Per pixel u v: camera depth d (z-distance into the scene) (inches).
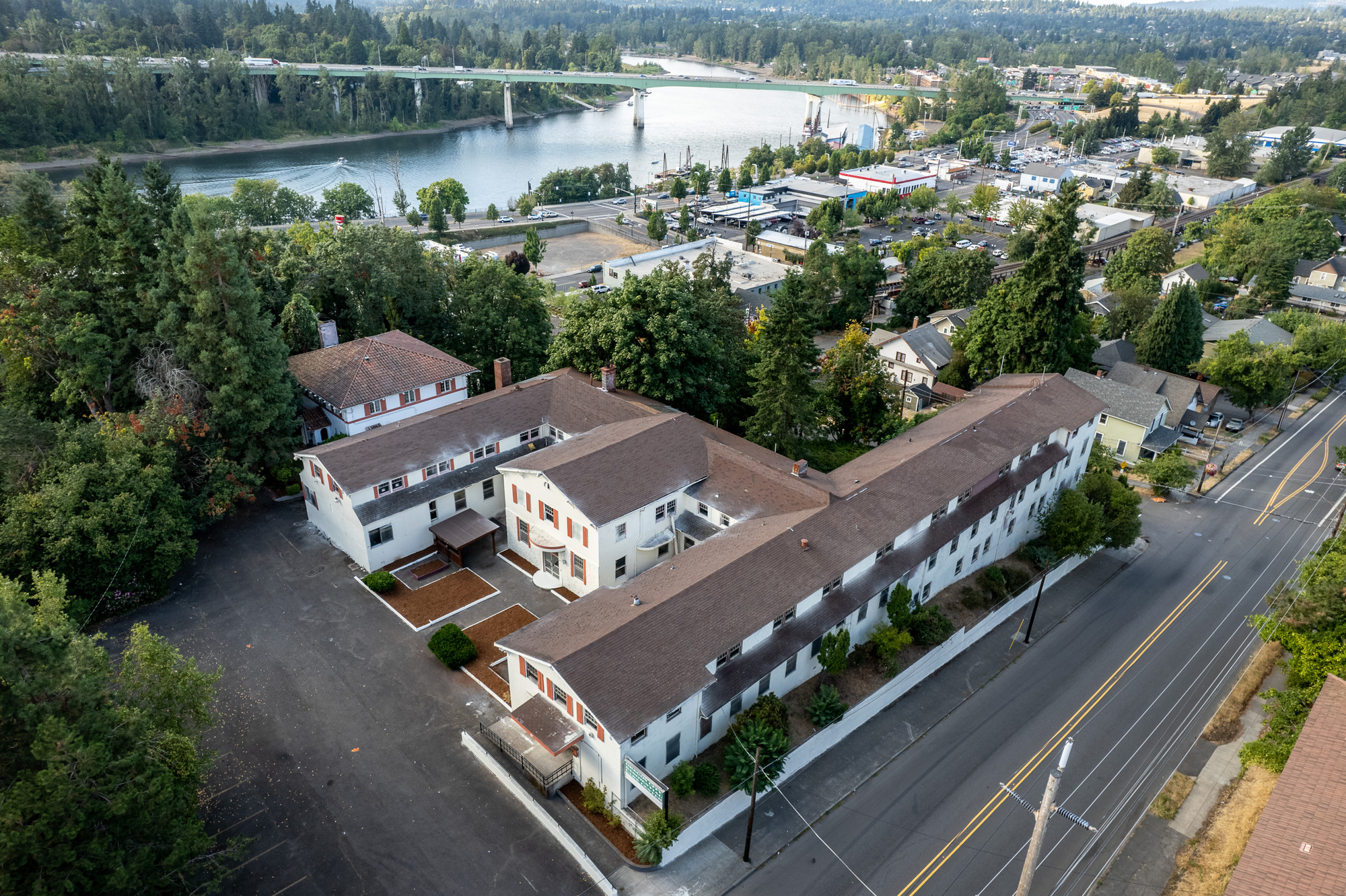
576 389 2456.9
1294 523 2618.1
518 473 2021.4
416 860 1337.4
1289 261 4832.7
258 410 2193.7
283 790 1448.1
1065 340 3078.2
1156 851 1450.5
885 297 5162.4
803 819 1472.7
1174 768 1633.9
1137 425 2970.0
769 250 6318.9
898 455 2139.5
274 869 1309.1
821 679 1755.7
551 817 1403.8
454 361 2630.4
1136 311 4040.4
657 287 2491.4
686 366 2516.0
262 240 3437.5
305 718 1596.9
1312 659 1553.9
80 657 1096.2
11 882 955.3
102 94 7751.0
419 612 1907.0
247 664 1721.2
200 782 1291.8
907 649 1871.3
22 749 1016.9
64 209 2568.9
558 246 6407.5
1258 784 1578.5
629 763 1331.2
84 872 1018.1
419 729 1589.6
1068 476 2501.2
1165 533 2536.9
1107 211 7086.6
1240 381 3289.9
